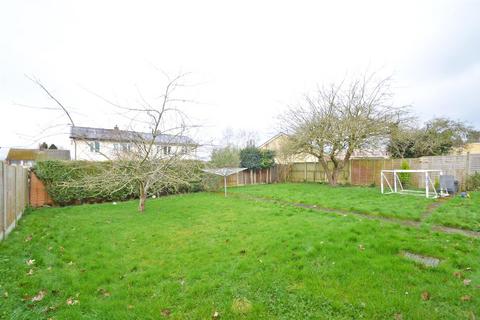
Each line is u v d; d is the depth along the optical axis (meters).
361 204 7.86
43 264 3.85
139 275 3.40
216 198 10.66
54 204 10.15
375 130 13.27
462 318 2.30
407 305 2.48
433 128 18.78
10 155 20.27
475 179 10.48
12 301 2.78
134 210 8.17
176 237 5.06
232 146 19.86
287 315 2.45
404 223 5.70
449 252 3.71
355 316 2.39
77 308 2.68
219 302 2.71
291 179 19.64
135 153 7.62
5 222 5.31
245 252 4.09
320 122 14.16
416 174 12.41
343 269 3.26
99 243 4.80
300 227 5.27
